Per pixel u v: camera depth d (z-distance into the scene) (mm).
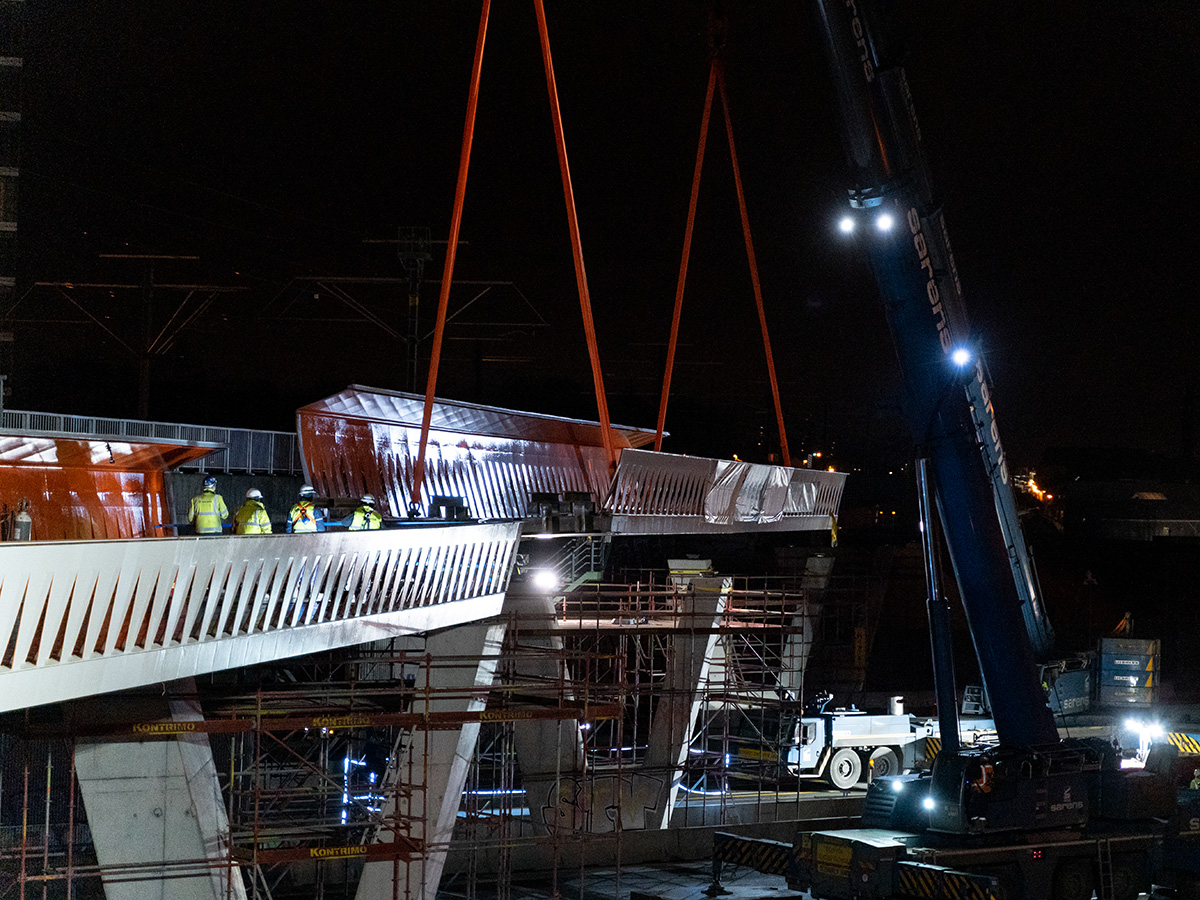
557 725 26750
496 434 32938
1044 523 114188
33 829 21828
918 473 23047
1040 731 23125
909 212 22312
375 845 18312
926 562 22984
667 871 27797
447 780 21484
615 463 27109
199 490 30031
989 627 23234
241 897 18031
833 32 21906
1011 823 22141
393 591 18812
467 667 21750
